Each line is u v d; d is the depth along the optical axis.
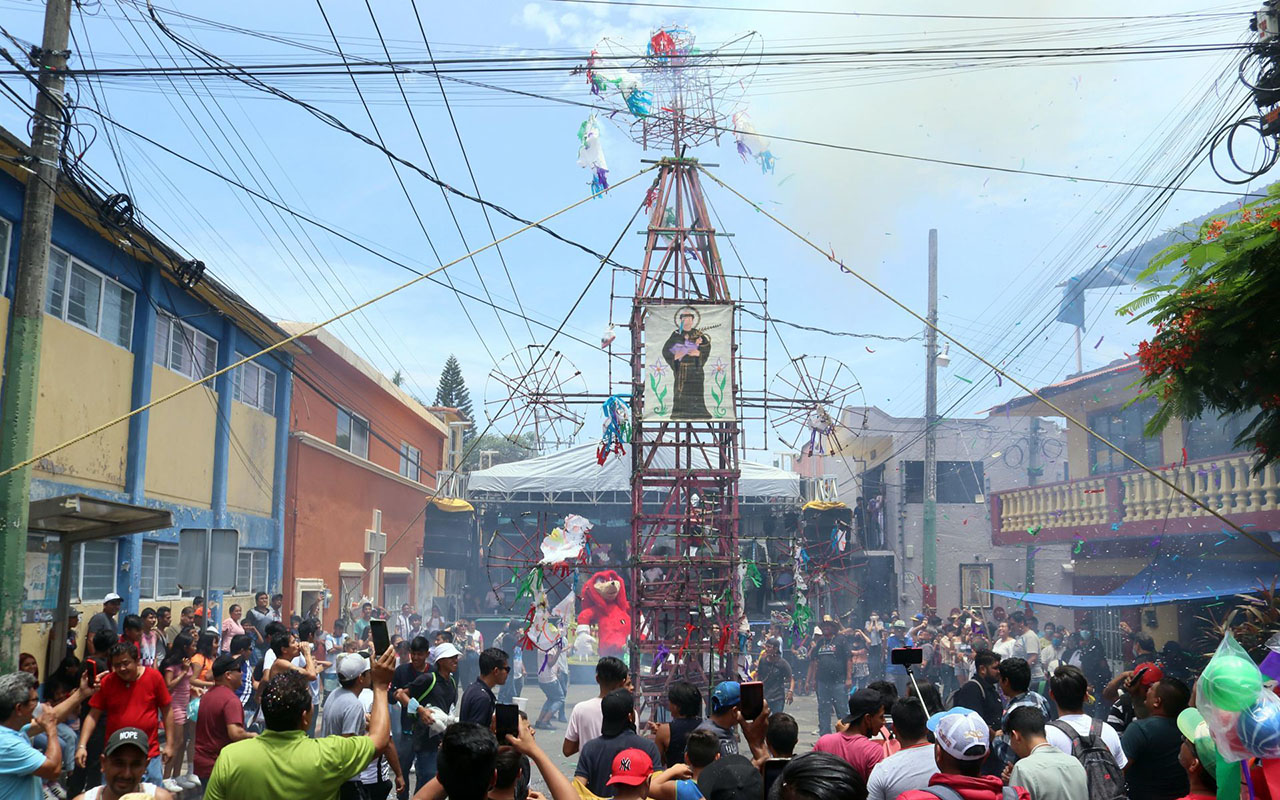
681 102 15.87
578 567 15.52
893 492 32.22
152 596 17.42
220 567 11.80
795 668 24.45
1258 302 7.46
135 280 16.69
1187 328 7.84
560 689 18.66
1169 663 15.63
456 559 30.66
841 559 30.94
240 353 21.58
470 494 29.62
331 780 4.25
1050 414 26.56
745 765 4.42
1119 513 19.81
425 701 8.36
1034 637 17.53
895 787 4.75
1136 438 20.78
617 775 4.58
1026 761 4.96
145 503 16.94
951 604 30.88
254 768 4.20
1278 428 8.08
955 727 4.09
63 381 14.38
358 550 29.34
